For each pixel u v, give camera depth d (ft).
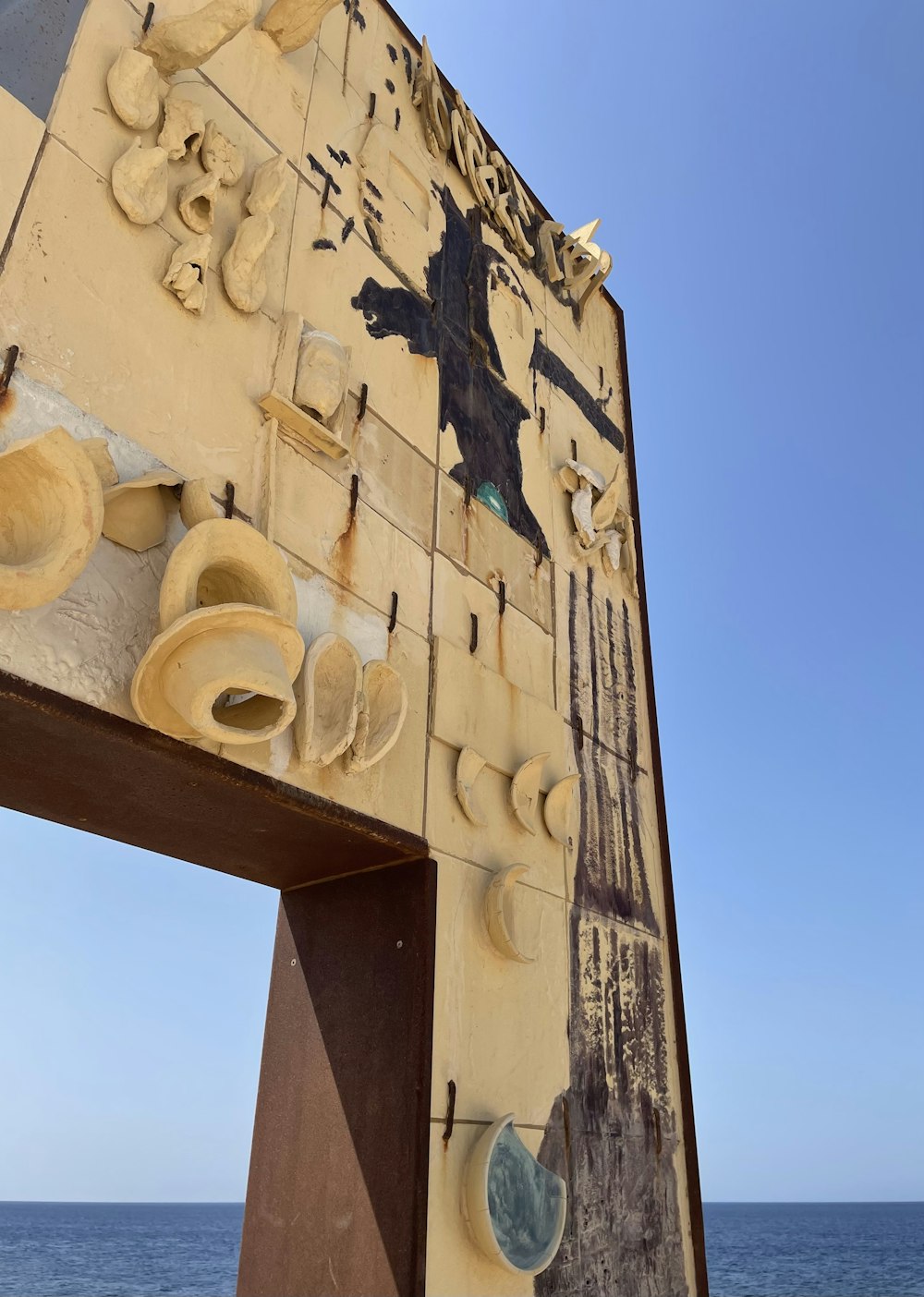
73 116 12.32
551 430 23.24
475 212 22.57
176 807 12.24
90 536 9.71
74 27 12.86
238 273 13.88
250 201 14.47
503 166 24.61
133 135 13.12
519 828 16.92
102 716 10.03
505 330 22.41
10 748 10.51
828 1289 192.03
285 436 14.12
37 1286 180.55
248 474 13.20
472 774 15.70
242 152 15.23
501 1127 13.57
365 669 13.69
